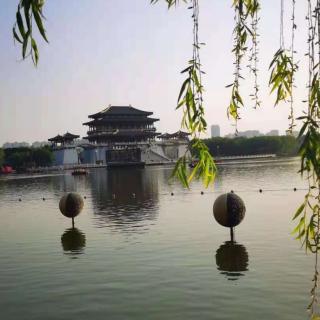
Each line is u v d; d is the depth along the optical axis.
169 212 33.00
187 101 4.28
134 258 18.47
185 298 13.13
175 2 4.62
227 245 20.16
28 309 12.89
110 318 11.86
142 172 107.50
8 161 143.88
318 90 3.81
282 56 4.61
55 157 163.38
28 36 3.60
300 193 41.88
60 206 28.61
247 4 5.33
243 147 174.25
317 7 4.00
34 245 22.59
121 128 160.50
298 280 14.30
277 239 20.91
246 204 35.53
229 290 13.67
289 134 4.44
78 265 17.77
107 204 41.03
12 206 44.41
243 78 5.32
